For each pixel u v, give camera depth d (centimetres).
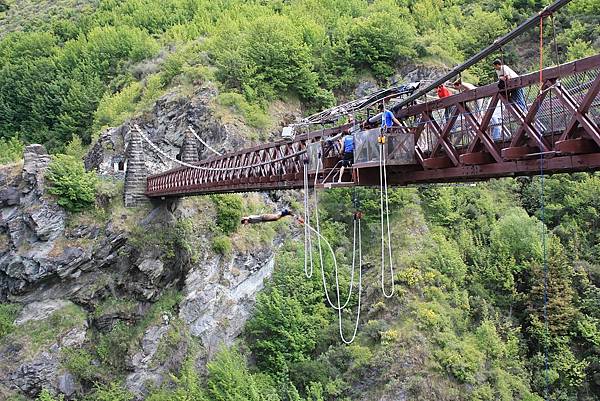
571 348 3456
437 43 5675
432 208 4234
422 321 3344
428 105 1321
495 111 1245
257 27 5450
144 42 6962
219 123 4628
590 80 1039
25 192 3559
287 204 4438
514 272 3819
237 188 2550
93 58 7188
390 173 1527
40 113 6756
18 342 3244
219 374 3294
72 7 10575
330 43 5731
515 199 4528
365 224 4250
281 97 5150
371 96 1573
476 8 6531
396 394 3075
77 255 3459
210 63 5503
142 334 3419
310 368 3359
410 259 3766
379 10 6606
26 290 3447
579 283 3694
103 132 5206
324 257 3978
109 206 3731
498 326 3519
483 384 3112
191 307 3650
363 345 3412
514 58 5628
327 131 1747
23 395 3133
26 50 7756
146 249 3569
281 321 3600
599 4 5525
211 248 3828
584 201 4159
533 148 1095
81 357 3312
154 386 3331
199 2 8175
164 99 5094
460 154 1266
